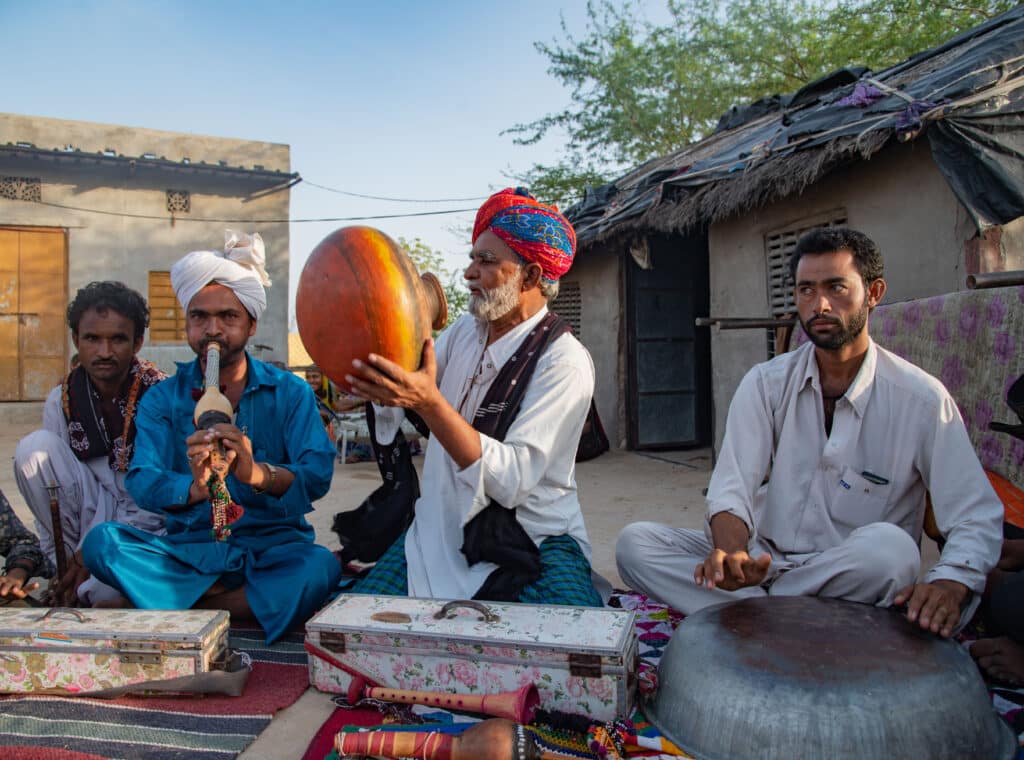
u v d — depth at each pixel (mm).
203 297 2889
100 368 3137
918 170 5246
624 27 20922
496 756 1769
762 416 2613
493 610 2391
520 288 2709
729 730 1824
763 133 7816
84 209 15008
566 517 2768
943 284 5066
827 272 2426
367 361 2066
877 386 2502
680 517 5328
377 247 2115
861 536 2361
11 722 2135
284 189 16250
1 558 4234
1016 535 2824
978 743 1774
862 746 1700
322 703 2311
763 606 2189
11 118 14516
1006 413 3695
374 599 2537
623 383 9578
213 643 2373
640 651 2682
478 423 2641
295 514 2965
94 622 2396
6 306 14617
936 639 1978
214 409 2543
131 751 1985
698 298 9977
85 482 3275
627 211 8297
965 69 4926
